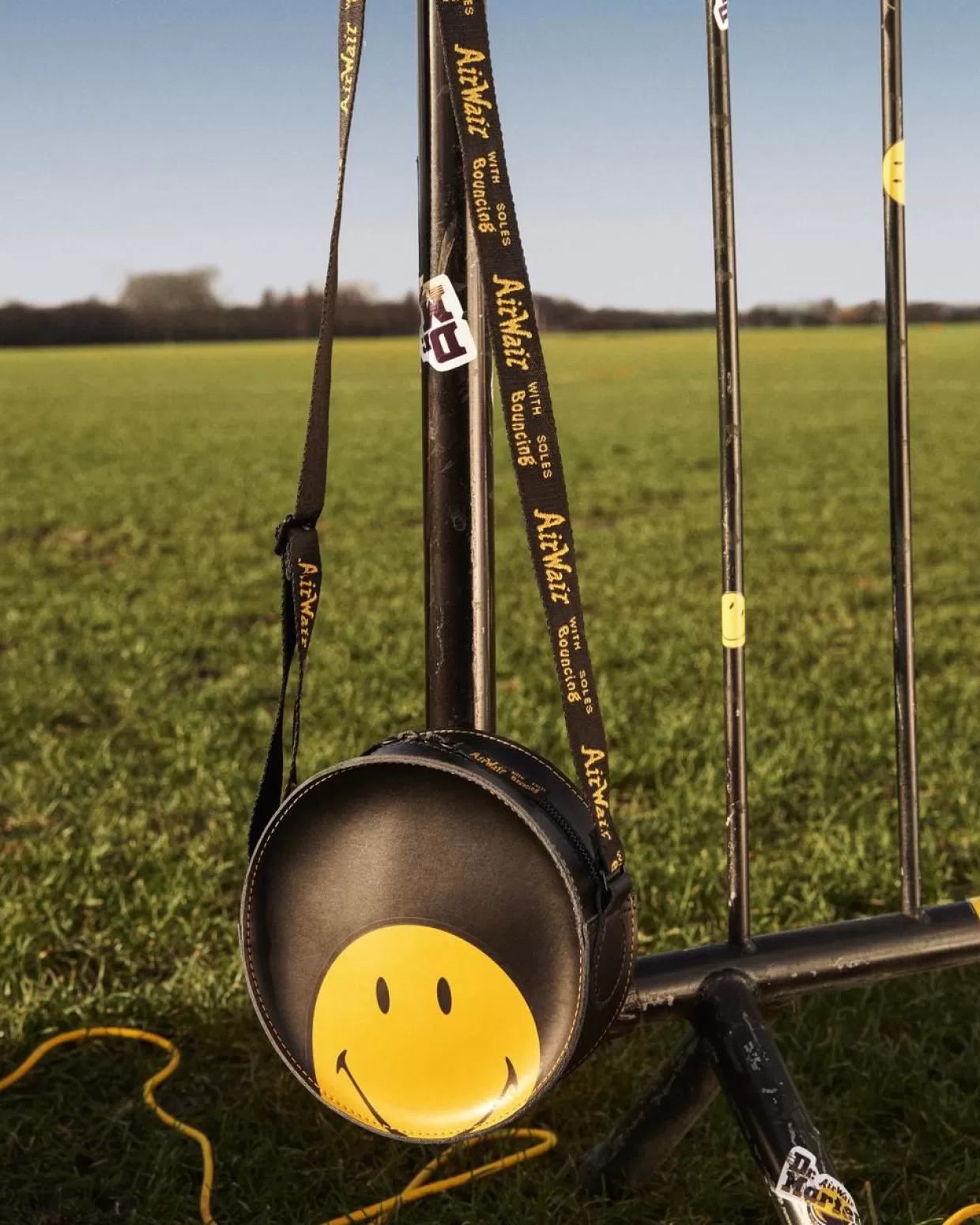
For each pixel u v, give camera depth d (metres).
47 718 5.26
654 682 5.79
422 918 1.25
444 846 1.25
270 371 54.00
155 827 3.92
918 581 8.92
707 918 3.21
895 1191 2.03
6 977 2.74
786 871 3.43
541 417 1.22
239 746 4.77
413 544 11.37
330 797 1.27
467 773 1.22
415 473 17.92
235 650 6.77
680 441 23.14
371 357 65.75
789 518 12.91
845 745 4.68
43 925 3.04
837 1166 2.09
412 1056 1.26
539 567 1.23
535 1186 2.03
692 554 10.56
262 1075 2.38
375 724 5.05
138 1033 2.47
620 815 4.02
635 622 7.32
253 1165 2.11
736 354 1.53
